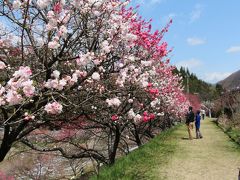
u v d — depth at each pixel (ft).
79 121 19.29
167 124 55.42
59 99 12.69
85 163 34.76
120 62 16.11
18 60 13.21
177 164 21.76
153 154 25.30
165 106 34.53
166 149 28.17
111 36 13.85
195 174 19.08
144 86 16.61
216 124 65.82
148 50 20.43
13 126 12.30
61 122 15.64
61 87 10.51
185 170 20.02
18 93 9.09
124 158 21.94
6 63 12.09
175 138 37.88
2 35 12.45
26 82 8.95
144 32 20.29
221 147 29.68
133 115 16.62
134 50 19.74
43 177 33.47
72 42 12.94
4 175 32.78
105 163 22.35
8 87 9.37
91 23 14.15
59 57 12.34
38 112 11.62
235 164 21.80
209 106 145.28
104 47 13.19
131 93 16.88
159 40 21.52
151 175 18.61
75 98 14.08
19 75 8.92
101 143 30.73
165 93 31.60
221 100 83.05
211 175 18.88
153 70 20.59
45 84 10.55
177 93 51.83
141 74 17.66
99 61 12.98
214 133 44.65
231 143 32.27
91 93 14.16
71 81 11.59
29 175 33.17
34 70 12.75
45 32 12.21
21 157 33.35
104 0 13.05
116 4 13.84
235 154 25.67
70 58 12.44
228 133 41.06
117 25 13.84
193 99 142.51
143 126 33.60
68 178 31.27
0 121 11.71
